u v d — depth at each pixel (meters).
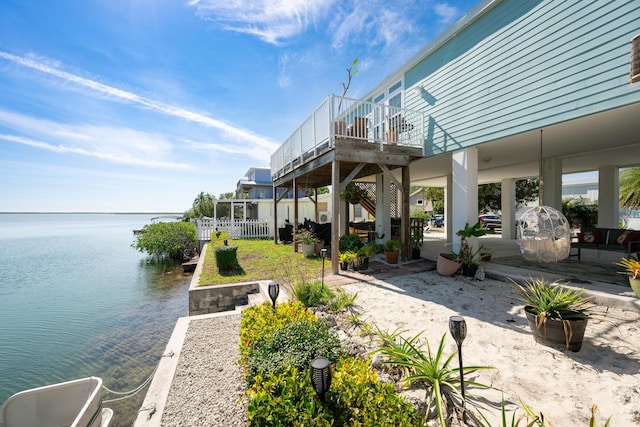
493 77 5.05
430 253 7.70
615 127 4.51
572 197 15.41
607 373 2.20
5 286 8.99
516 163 8.04
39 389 2.14
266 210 18.78
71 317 6.10
